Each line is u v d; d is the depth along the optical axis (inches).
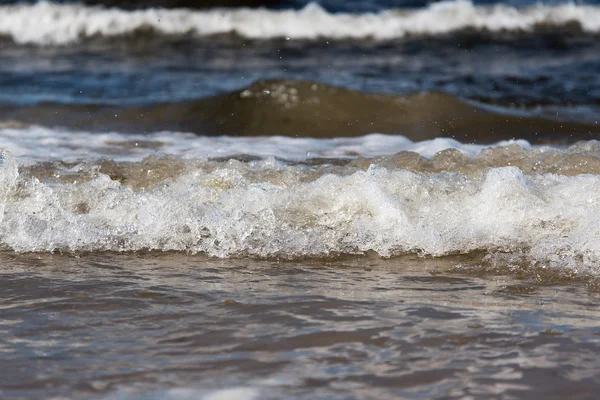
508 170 452.8
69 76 1129.4
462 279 386.0
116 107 900.0
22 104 911.0
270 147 702.5
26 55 1354.6
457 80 1103.6
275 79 909.8
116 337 311.9
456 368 283.9
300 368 283.4
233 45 1441.9
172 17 1540.4
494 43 1422.2
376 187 447.8
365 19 1540.4
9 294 360.8
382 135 782.5
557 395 264.1
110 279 382.3
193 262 411.2
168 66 1235.9
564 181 469.7
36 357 292.0
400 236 427.5
